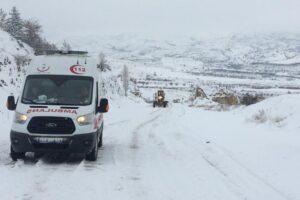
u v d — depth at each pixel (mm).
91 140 12469
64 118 12203
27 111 12273
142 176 10914
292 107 23500
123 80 82938
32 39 49969
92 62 14148
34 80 13391
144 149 15680
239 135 19203
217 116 32125
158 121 29047
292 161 12656
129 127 24219
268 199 8812
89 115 12578
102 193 9102
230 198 8852
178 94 147750
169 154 14477
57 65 13766
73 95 13094
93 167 11984
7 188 9203
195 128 23375
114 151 15141
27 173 10867
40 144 12133
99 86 14547
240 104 46125
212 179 10609
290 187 9797
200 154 14398
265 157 13430
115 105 55594
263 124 22875
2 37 41938
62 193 8992
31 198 8500
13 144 12227
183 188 9664
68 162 12727
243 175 11023
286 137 17703
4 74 33000
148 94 144750
